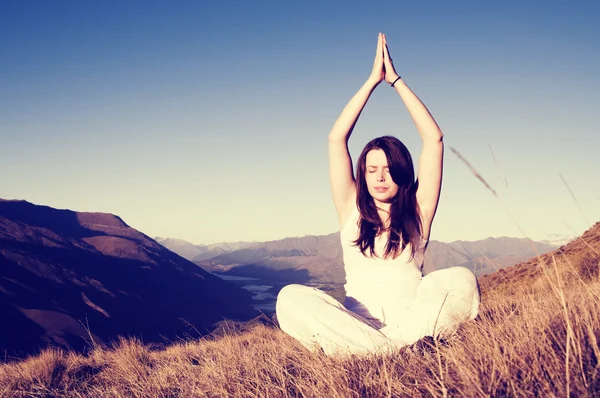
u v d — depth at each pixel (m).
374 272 3.24
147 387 3.35
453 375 1.97
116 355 5.29
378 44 3.37
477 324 2.73
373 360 2.54
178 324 108.81
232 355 3.77
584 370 1.68
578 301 2.49
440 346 2.52
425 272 3.36
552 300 2.60
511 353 1.88
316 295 3.00
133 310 107.50
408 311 2.92
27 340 66.94
